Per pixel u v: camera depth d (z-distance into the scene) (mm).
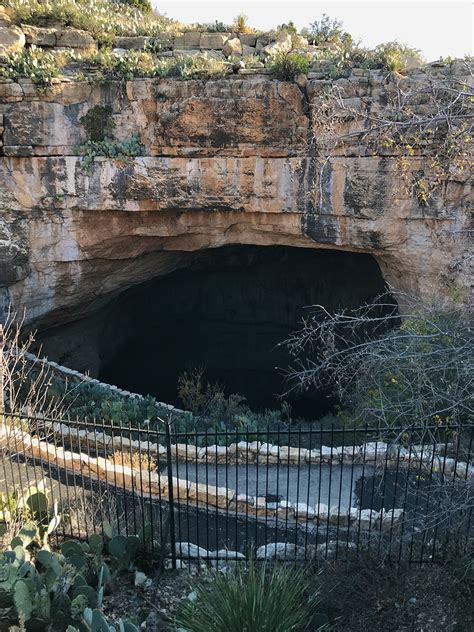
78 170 14320
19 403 12023
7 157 14156
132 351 26375
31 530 6453
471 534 7273
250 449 10102
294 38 17078
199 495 8688
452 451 9836
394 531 7391
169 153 14148
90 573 6449
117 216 15258
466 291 13328
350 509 8141
